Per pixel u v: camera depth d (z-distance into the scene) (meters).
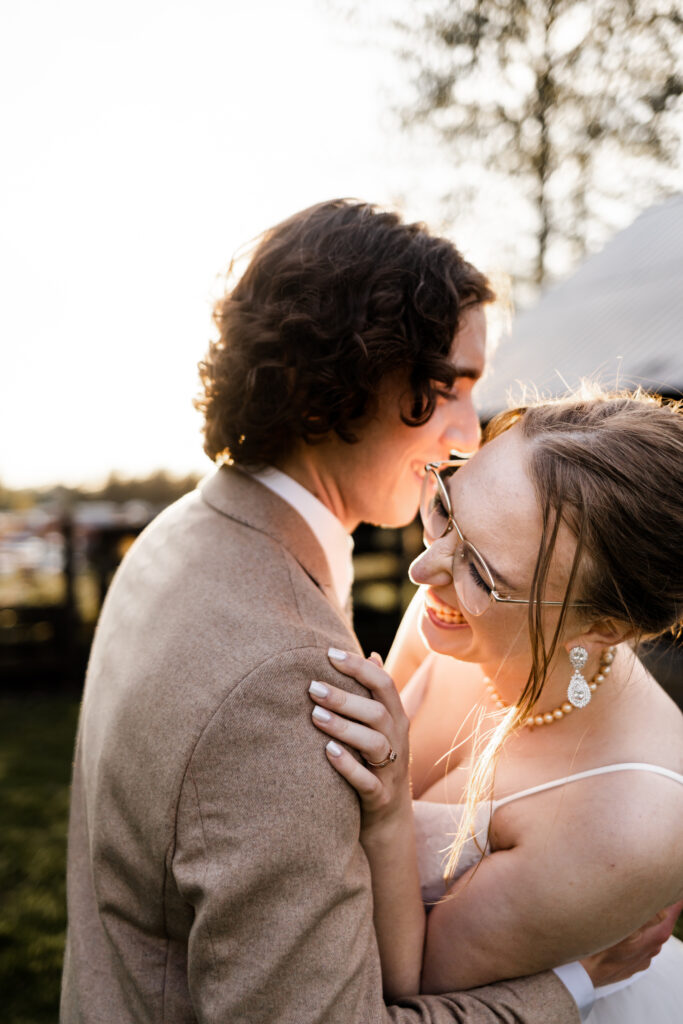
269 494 1.19
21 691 7.63
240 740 0.93
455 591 1.13
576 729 1.16
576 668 1.09
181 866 0.94
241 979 0.90
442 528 1.16
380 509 1.29
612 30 5.90
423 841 1.28
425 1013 1.04
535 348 6.50
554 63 7.86
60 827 4.52
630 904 1.05
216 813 0.92
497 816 1.17
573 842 1.07
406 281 1.13
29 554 8.72
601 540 1.01
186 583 1.09
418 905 1.13
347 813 0.96
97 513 10.05
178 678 0.98
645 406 1.13
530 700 1.08
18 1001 2.93
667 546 1.01
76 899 1.25
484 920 1.10
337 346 1.09
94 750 1.14
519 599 1.06
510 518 1.05
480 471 1.11
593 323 6.08
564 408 1.14
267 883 0.90
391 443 1.22
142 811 0.98
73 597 7.71
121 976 1.10
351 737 0.97
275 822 0.91
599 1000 1.26
